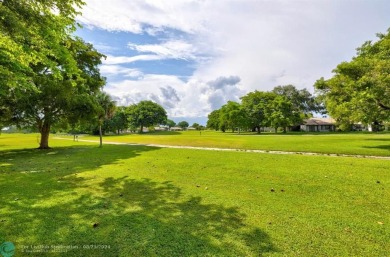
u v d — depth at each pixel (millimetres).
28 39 6984
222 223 4297
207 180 7641
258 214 4707
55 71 8078
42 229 4090
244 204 5309
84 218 4570
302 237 3754
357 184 6848
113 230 4043
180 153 15305
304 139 27984
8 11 5980
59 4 7301
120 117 85875
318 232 3922
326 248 3422
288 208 5039
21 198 5859
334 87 21812
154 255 3285
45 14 6996
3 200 5703
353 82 17625
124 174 8773
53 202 5535
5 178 8336
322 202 5406
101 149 20344
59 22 7242
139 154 15414
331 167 9453
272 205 5230
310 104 78625
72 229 4086
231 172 8836
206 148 19500
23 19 6684
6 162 12922
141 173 8906
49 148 23328
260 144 21484
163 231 3996
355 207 5070
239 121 61969
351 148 16672
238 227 4121
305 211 4859
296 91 77625
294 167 9578
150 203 5434
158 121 90688
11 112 20781
